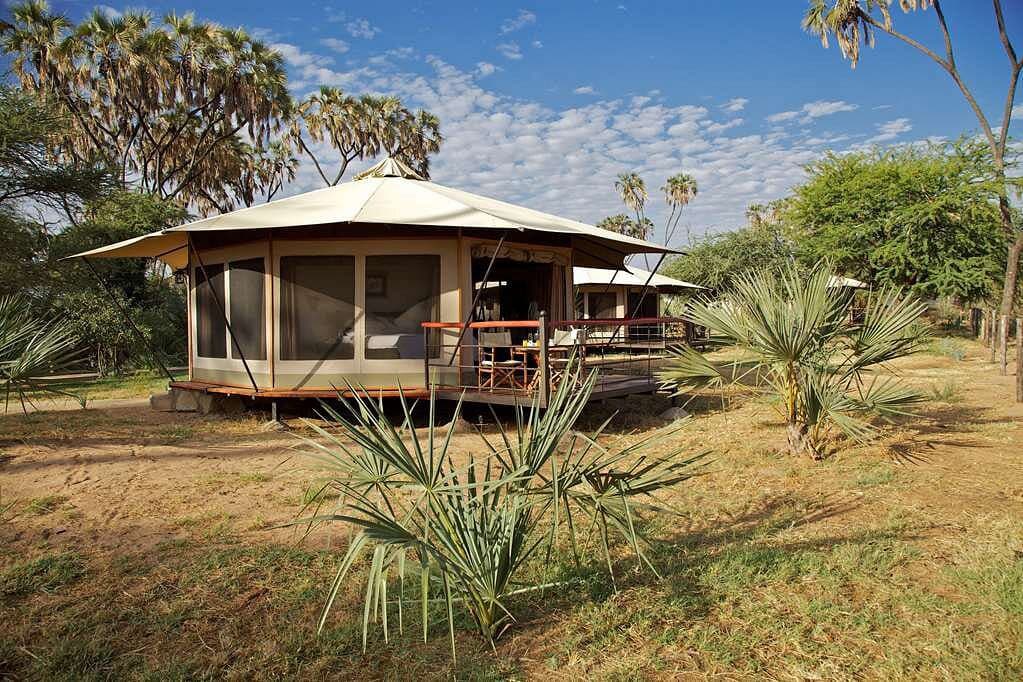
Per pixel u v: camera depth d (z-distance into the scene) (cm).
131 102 2959
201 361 1094
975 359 1623
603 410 1005
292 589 377
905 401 634
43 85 2719
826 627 319
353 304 955
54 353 696
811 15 2008
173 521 502
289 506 540
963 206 2156
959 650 292
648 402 1083
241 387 998
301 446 774
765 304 622
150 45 2867
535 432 316
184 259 1238
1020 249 1617
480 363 923
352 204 916
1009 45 1773
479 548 308
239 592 376
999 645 295
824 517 482
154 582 389
